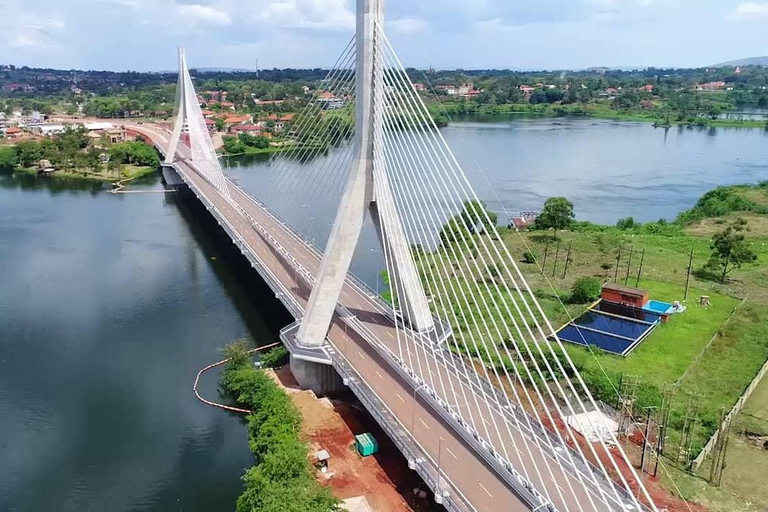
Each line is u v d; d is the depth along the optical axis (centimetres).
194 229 9681
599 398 4622
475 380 4284
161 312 6538
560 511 3025
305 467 3644
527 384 4838
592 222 10575
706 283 7212
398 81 4822
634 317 6175
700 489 3706
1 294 6975
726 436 4078
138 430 4531
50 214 10469
